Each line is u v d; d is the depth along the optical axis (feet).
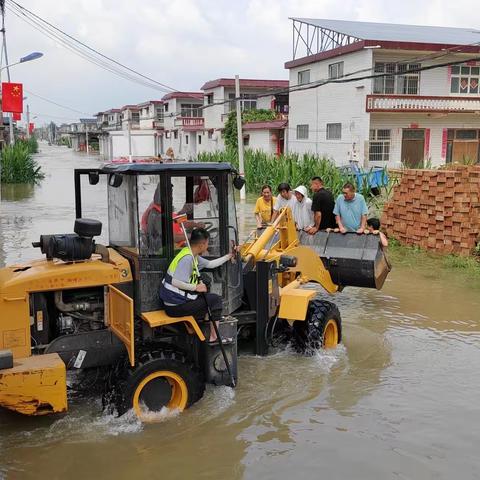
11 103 80.69
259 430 17.19
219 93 147.43
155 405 17.83
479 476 14.90
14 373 15.93
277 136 119.96
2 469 15.24
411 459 15.65
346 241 29.45
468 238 39.86
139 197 18.19
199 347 19.12
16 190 95.09
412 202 43.68
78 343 18.20
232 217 20.03
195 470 15.19
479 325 27.04
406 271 37.68
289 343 23.45
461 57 97.14
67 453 15.97
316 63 105.09
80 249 18.37
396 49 91.91
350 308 29.76
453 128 99.71
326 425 17.49
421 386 20.24
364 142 94.68
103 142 248.32
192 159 155.33
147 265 18.37
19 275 17.78
